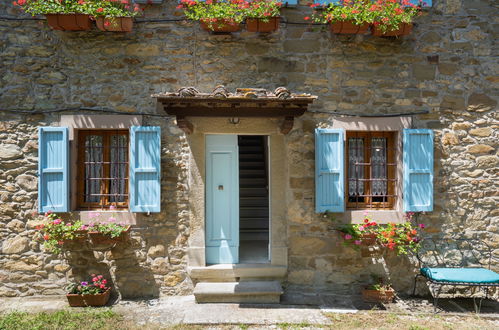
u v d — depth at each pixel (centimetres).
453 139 400
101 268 382
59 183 371
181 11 389
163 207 385
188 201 388
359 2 369
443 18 400
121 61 387
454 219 400
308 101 313
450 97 400
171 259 386
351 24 371
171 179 387
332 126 394
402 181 392
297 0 393
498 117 402
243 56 393
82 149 393
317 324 319
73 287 357
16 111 379
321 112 394
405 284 397
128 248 383
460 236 399
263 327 313
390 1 363
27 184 380
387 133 409
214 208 400
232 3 367
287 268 391
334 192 385
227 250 401
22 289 378
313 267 393
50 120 383
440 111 400
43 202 368
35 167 381
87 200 392
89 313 335
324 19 391
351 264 395
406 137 386
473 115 402
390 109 398
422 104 399
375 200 409
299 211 393
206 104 319
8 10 379
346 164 404
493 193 401
